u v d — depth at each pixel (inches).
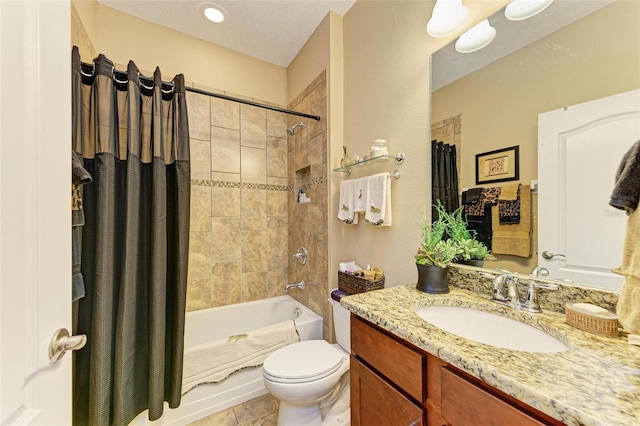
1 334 16.9
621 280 28.1
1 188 17.3
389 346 32.0
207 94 67.8
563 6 33.0
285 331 70.4
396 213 57.5
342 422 51.9
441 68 48.0
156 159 54.8
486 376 20.9
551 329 28.6
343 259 75.5
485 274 40.4
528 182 36.3
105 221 47.3
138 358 52.4
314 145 82.7
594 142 30.1
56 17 23.3
